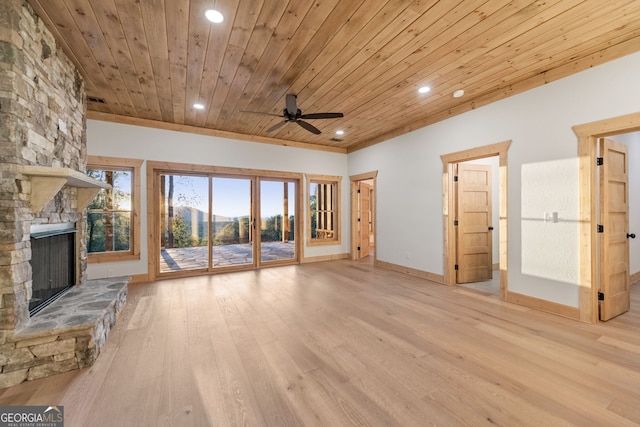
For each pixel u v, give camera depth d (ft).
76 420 5.11
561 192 9.94
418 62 9.49
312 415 5.24
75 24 7.54
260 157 18.86
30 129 6.91
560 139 9.92
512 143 11.35
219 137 17.37
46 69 7.68
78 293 9.48
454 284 14.47
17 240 6.40
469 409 5.37
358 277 16.07
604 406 5.43
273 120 15.48
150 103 13.06
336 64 9.59
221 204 18.16
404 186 16.96
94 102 12.89
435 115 14.75
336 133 18.37
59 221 8.72
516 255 11.32
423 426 4.94
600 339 8.20
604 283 9.50
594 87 9.05
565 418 5.12
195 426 4.98
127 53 8.91
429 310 10.69
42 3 6.75
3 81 6.23
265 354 7.45
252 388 6.04
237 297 12.35
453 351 7.58
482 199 15.25
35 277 7.68
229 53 8.91
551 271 10.26
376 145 19.30
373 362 7.06
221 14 7.10
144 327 9.14
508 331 8.80
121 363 7.02
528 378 6.35
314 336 8.52
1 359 6.11
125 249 15.03
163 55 9.03
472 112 12.88
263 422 5.07
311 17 7.21
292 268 18.71
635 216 14.19
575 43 8.46
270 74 10.27
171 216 17.72
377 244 19.31
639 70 8.15
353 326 9.25
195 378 6.40
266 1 6.63
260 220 19.22
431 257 15.28
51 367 6.53
